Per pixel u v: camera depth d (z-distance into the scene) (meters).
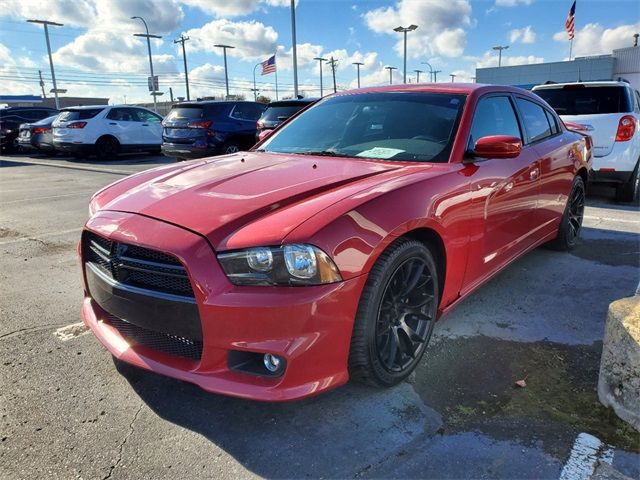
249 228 2.21
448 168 2.94
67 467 2.11
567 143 4.67
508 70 44.84
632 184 7.09
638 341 2.26
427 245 2.81
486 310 3.64
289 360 2.11
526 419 2.40
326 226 2.17
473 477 2.05
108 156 15.42
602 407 2.46
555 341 3.18
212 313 2.12
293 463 2.14
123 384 2.70
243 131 12.10
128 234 2.35
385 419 2.41
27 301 3.82
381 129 3.44
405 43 30.48
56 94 36.88
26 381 2.72
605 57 40.84
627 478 2.03
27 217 6.77
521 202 3.71
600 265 4.62
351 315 2.26
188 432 2.33
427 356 2.99
